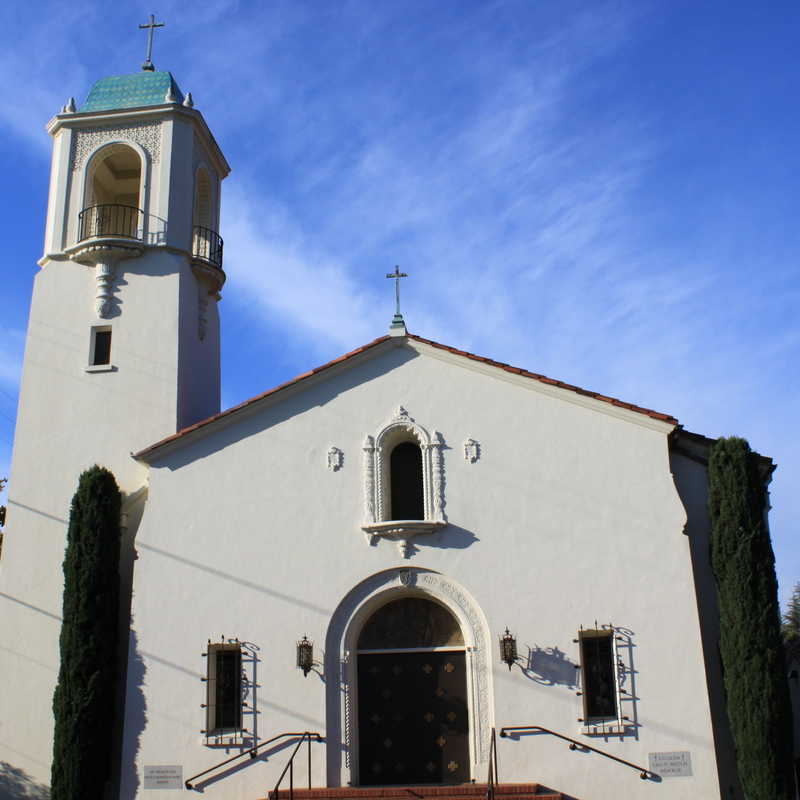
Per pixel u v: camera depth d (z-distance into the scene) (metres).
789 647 34.94
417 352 20.08
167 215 23.56
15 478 21.86
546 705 17.88
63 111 24.30
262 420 20.05
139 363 22.56
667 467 18.83
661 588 18.20
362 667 18.97
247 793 17.97
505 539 18.81
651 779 17.30
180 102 24.95
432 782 18.23
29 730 19.98
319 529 19.28
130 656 18.84
